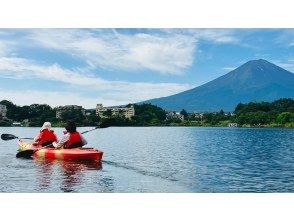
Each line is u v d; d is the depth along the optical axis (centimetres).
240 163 1917
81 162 1745
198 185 1332
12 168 1587
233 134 5853
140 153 2362
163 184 1327
